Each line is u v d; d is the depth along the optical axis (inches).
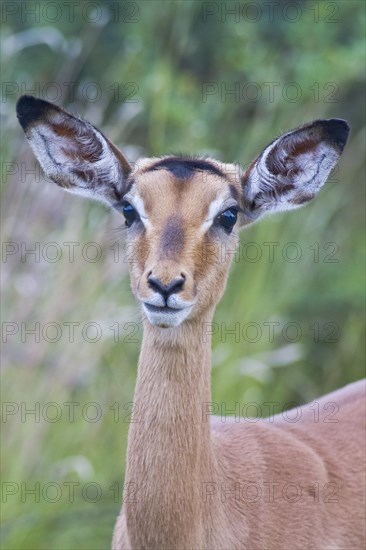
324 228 943.7
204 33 975.0
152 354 401.1
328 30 965.2
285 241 817.5
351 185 1014.4
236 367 714.2
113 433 683.4
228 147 916.0
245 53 946.1
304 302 918.4
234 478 437.1
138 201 407.2
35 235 673.6
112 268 668.7
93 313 656.4
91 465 639.1
